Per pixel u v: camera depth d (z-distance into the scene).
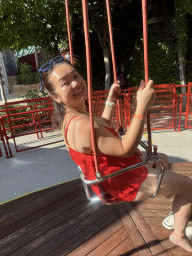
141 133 0.93
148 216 1.96
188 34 8.95
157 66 9.15
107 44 9.80
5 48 6.32
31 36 6.18
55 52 6.97
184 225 1.40
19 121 7.46
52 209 2.27
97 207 2.21
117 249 1.65
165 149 4.35
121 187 1.15
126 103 5.27
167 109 7.30
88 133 0.97
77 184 2.71
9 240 1.91
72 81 1.06
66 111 1.15
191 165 2.86
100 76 10.95
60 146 5.39
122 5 8.33
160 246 1.61
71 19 8.15
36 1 5.81
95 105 5.87
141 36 9.31
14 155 5.11
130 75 9.91
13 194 3.42
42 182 3.68
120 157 1.08
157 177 1.20
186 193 1.27
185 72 9.09
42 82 1.14
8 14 5.68
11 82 23.45
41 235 1.92
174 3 7.94
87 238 1.81
